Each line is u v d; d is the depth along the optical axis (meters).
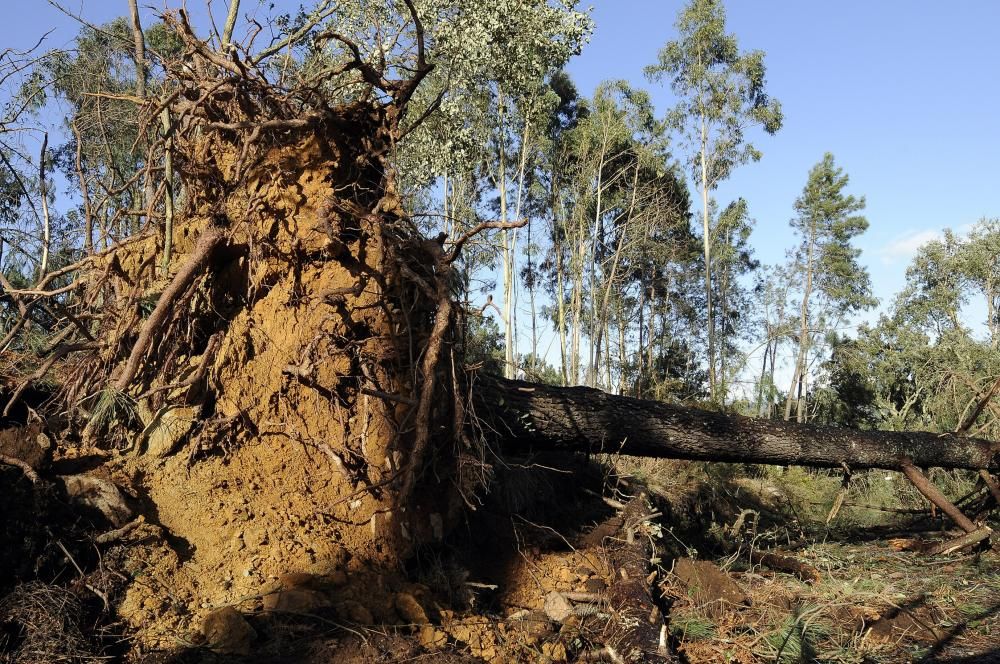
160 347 5.14
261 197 5.32
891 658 5.62
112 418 4.94
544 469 7.77
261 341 5.17
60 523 4.09
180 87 5.57
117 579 4.02
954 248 30.75
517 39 16.91
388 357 5.26
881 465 9.25
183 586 4.15
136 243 5.66
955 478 11.89
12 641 3.56
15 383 5.21
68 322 5.95
